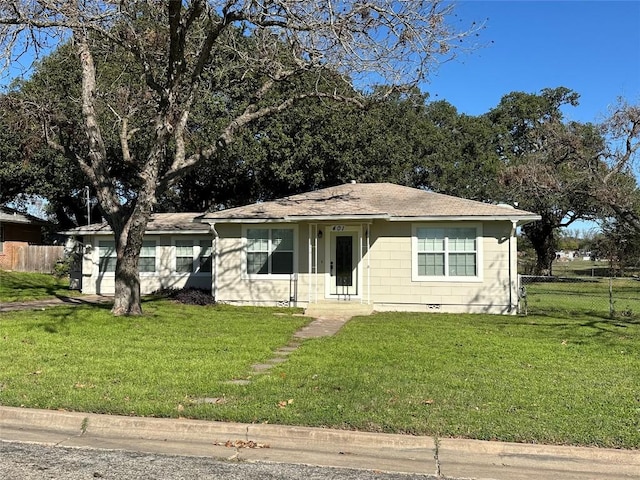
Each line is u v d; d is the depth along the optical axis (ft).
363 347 32.30
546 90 138.62
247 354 29.63
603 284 111.55
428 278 54.80
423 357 29.12
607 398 21.08
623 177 84.89
